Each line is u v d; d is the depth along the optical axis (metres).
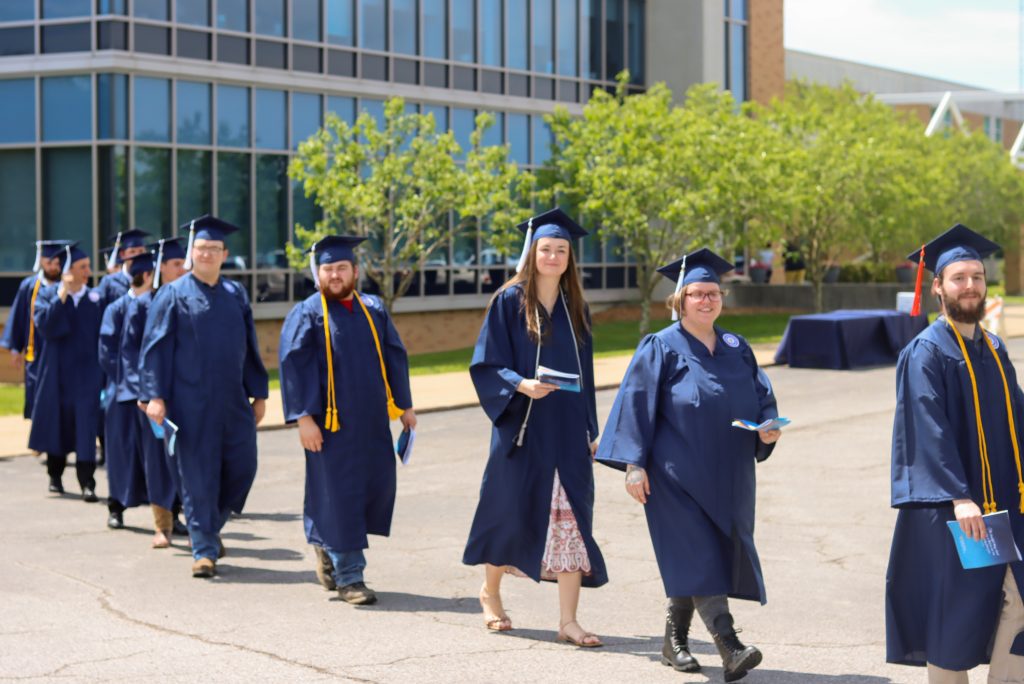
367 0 29.31
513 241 27.45
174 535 9.85
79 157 25.00
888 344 24.52
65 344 11.52
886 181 34.50
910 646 5.29
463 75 31.64
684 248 29.89
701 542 5.91
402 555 9.00
